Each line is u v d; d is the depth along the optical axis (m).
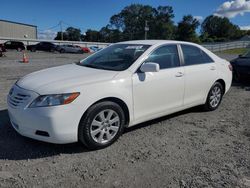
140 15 98.75
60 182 3.28
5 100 6.65
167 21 99.69
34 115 3.71
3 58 21.62
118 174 3.48
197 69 5.54
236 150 4.25
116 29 100.62
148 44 5.04
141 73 4.53
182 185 3.28
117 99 4.24
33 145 4.19
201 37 110.50
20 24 64.25
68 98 3.73
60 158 3.83
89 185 3.24
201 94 5.77
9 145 4.16
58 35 100.62
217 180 3.40
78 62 5.35
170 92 5.00
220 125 5.36
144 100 4.59
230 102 7.19
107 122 4.16
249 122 5.57
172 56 5.16
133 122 4.55
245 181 3.39
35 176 3.38
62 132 3.74
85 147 4.14
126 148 4.21
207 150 4.23
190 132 4.95
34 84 4.00
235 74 9.87
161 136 4.72
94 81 4.04
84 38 102.44
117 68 4.53
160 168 3.65
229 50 44.19
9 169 3.52
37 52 35.44
